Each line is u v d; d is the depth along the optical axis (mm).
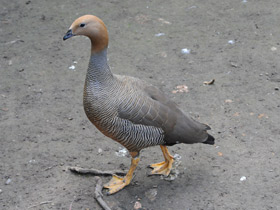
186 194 1705
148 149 1862
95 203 1692
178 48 2301
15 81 2146
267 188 1705
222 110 1975
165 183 1741
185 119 1704
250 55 2229
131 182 1750
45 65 2232
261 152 1812
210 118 1945
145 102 1654
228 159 1800
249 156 1804
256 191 1700
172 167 1783
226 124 1918
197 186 1725
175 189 1722
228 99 2020
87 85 1639
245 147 1834
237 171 1760
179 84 2105
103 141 1886
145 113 1646
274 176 1737
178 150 1841
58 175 1772
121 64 2221
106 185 1732
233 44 2303
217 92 2055
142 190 1727
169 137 1688
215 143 1854
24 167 1795
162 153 1846
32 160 1817
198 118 1946
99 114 1633
